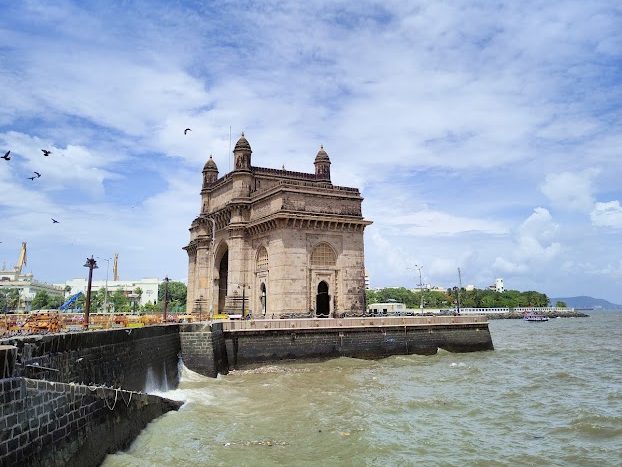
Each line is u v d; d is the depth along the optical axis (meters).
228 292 74.81
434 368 55.84
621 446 26.56
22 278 199.88
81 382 25.08
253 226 73.44
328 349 58.88
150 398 28.59
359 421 31.16
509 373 52.22
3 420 14.98
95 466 20.22
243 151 79.94
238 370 53.19
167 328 43.06
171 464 22.53
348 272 72.00
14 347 15.92
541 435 28.80
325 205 72.25
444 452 25.55
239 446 25.56
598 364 59.78
